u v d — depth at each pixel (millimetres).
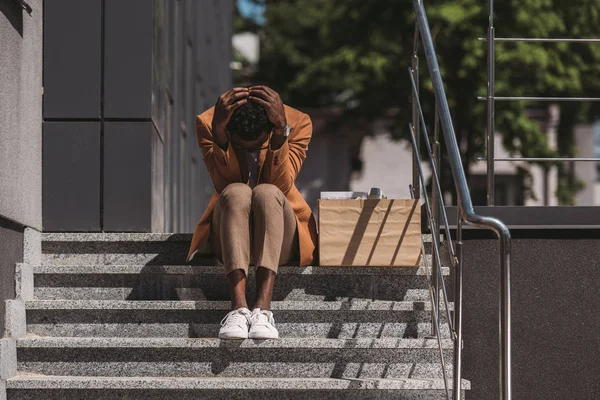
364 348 6543
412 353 6594
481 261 7211
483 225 5430
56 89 8117
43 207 8016
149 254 7516
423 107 28328
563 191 33844
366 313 6941
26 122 7418
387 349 6578
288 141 7184
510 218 7234
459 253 5789
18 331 6660
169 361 6531
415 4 7250
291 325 6914
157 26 8891
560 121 33781
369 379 6387
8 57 6855
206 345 6465
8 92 6836
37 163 7816
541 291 7184
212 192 22797
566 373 7133
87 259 7531
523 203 30172
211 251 7137
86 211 8062
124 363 6527
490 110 7750
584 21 28797
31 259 7273
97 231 8055
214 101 21766
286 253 6945
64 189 8062
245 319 6387
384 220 6992
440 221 7430
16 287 6941
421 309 6938
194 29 16062
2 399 6121
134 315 6879
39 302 6855
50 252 7559
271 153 6785
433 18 27906
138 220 8078
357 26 31312
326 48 33125
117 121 8141
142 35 8219
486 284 7195
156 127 8617
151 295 7188
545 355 7137
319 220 6984
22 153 7254
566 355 7145
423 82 28062
